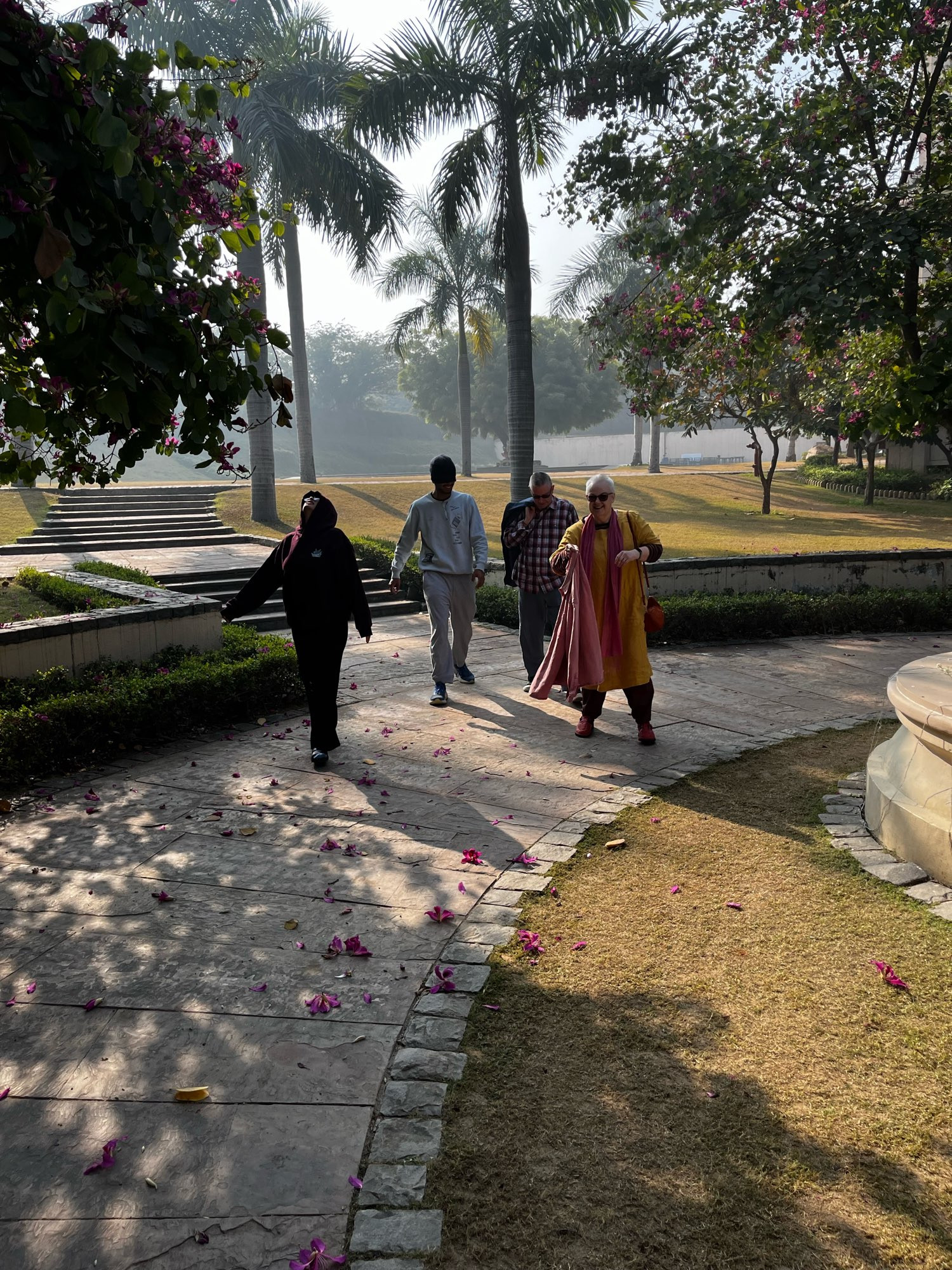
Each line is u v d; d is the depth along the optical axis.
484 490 27.50
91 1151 2.38
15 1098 2.58
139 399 3.42
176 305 3.39
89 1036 2.87
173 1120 2.50
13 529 17.31
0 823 4.66
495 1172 2.35
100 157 3.23
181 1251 2.08
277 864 4.20
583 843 4.51
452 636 9.66
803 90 8.60
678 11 9.20
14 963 3.29
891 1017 3.02
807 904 3.83
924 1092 2.65
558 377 52.00
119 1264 2.04
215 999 3.10
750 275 8.23
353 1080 2.70
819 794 5.19
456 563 7.14
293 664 7.15
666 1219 2.20
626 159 8.91
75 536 16.38
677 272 9.36
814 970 3.32
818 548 17.58
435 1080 2.71
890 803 4.37
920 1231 2.16
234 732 6.48
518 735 6.38
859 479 32.72
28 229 2.99
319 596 5.53
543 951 3.47
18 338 3.66
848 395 9.60
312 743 5.71
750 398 22.36
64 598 8.88
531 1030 2.97
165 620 7.64
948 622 11.28
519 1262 2.08
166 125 3.58
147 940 3.48
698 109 8.85
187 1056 2.78
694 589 11.80
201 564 13.27
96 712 5.68
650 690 6.06
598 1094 2.65
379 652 9.18
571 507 7.23
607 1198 2.26
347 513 22.14
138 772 5.54
